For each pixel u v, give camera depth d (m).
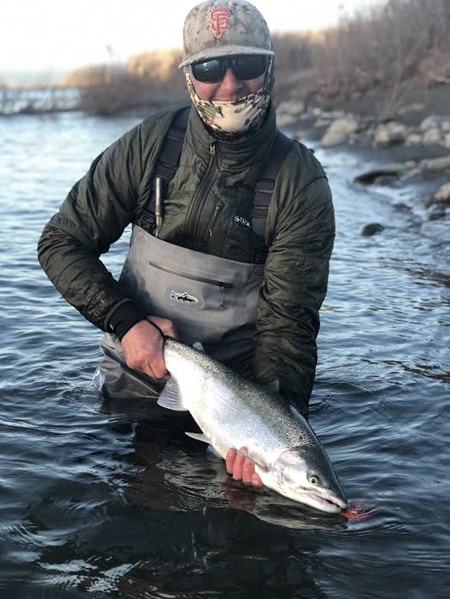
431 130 5.18
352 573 0.96
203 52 1.19
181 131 1.31
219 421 1.18
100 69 12.48
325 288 1.29
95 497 1.12
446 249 2.76
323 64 9.20
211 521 1.07
